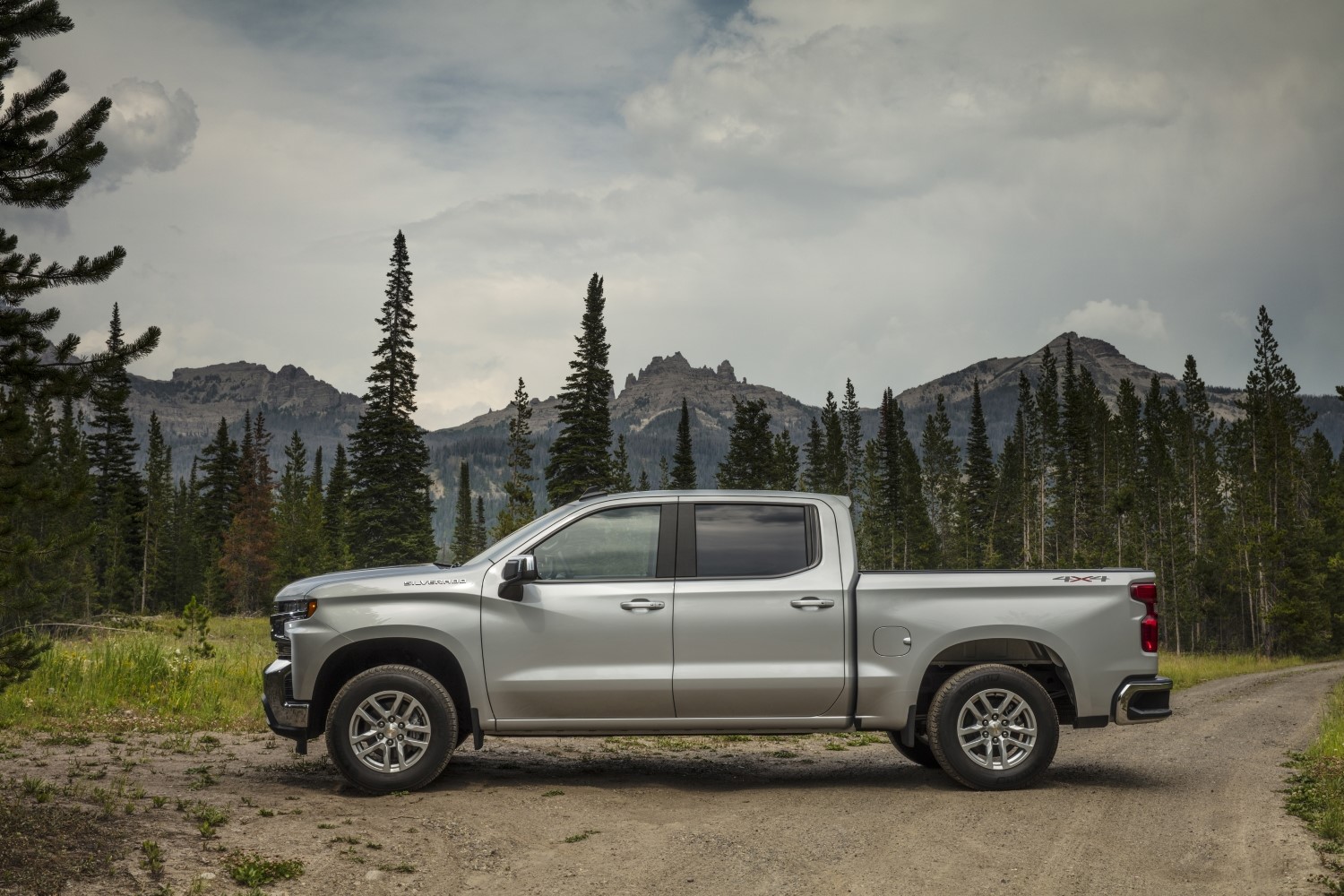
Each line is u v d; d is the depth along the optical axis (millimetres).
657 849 5980
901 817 6762
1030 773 7594
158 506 85625
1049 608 7695
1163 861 5727
